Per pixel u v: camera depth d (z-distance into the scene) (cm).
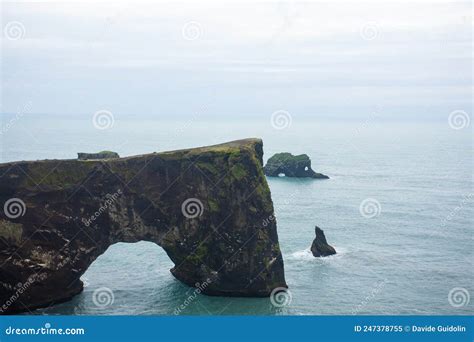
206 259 7144
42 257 6625
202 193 7112
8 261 6469
